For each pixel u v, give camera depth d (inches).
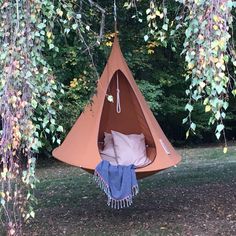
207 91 87.0
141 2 180.5
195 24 87.0
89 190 251.0
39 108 102.4
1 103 90.0
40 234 175.5
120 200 163.9
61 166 349.4
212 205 205.0
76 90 218.8
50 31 102.2
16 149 92.6
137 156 184.7
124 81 188.7
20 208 109.5
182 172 291.7
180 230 174.9
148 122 184.7
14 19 94.6
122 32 197.5
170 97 399.9
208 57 84.4
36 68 95.3
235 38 154.9
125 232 175.6
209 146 433.1
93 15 163.3
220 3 84.6
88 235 174.1
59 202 224.2
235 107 418.0
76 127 185.6
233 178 261.3
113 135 192.2
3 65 93.7
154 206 209.2
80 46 147.8
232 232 169.6
